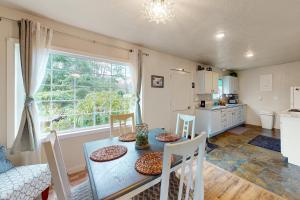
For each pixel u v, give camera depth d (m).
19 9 1.86
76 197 1.15
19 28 1.88
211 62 4.64
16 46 1.91
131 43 3.01
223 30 2.37
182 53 3.68
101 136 2.65
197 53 3.66
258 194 1.85
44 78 2.21
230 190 1.93
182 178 0.97
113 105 2.95
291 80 4.71
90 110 2.67
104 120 2.83
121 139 1.76
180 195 0.98
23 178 1.44
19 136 1.82
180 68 4.10
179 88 4.09
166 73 3.74
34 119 1.95
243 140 3.96
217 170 2.43
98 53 2.58
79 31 2.37
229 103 5.84
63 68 2.40
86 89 2.62
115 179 0.97
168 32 2.47
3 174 1.50
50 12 1.91
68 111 2.45
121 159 1.26
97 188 0.88
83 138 2.46
